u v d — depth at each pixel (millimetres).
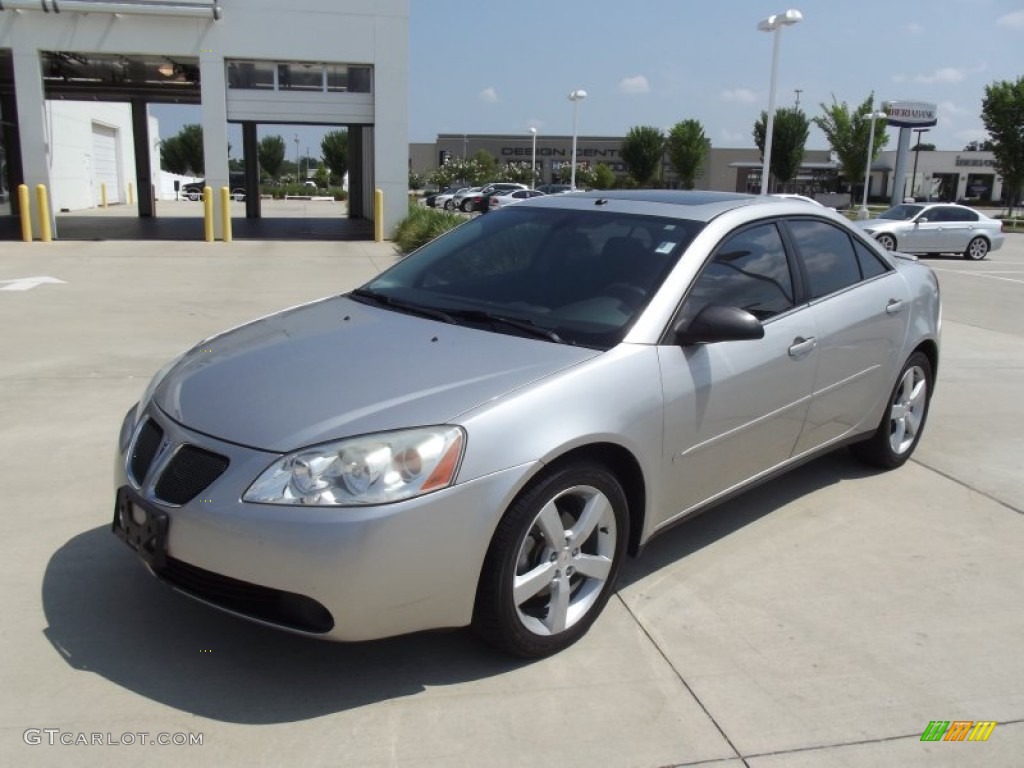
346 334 3500
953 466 5277
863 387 4586
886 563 3957
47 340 8156
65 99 29281
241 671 2982
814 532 4273
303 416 2838
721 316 3332
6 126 25688
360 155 30922
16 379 6668
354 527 2590
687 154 56938
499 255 4043
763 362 3781
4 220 23984
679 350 3420
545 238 4035
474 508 2750
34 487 4500
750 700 2916
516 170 64000
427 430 2746
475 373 3055
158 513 2809
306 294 11508
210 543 2689
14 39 18172
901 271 4965
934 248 21438
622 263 3688
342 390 2969
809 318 4098
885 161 74188
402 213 20688
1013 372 7910
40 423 5570
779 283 4035
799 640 3293
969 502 4711
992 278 16906
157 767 2504
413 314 3711
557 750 2639
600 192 4488
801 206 4363
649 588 3662
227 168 19469
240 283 12508
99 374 6863
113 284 12148
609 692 2932
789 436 4113
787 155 56094
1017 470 5230
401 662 3066
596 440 3029
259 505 2641
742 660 3148
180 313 9820
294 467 2666
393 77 19953
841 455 5453
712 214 3906
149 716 2732
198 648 3105
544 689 2938
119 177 39531
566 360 3158
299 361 3238
